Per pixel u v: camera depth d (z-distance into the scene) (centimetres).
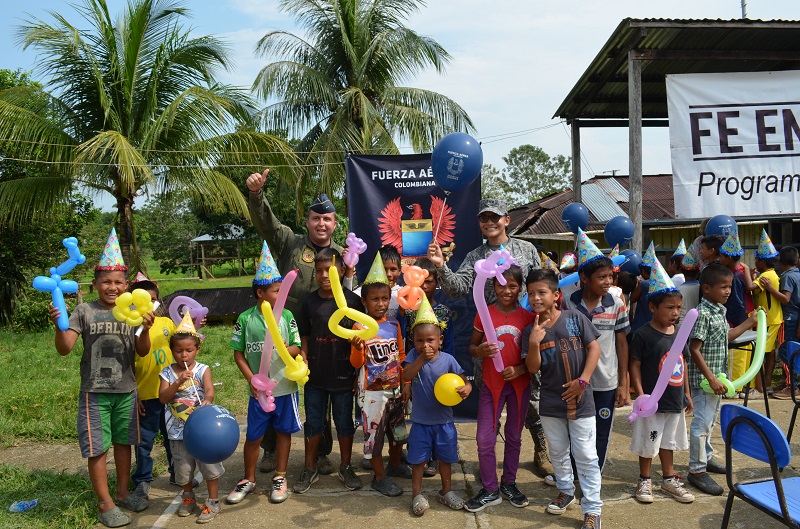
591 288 418
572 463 444
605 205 1623
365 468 488
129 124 1230
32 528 378
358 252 414
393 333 440
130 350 403
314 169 1563
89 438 388
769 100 733
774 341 661
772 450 289
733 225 641
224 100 1223
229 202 1258
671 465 416
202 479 468
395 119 1572
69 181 1223
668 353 361
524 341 395
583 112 949
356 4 1583
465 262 462
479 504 400
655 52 722
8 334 1457
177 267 3825
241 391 750
